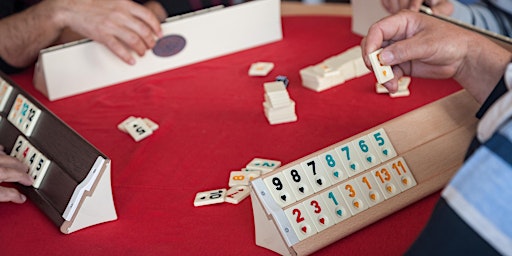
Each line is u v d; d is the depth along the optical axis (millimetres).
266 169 1270
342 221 1076
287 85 1576
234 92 1607
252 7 1773
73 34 1847
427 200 1160
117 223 1167
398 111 1460
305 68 1666
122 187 1266
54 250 1114
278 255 1055
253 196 1046
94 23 1653
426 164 1170
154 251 1088
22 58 1753
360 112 1469
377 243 1071
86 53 1640
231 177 1256
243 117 1487
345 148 1136
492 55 1132
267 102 1456
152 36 1682
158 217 1173
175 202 1212
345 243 1075
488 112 772
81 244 1122
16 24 1732
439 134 1199
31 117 1341
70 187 1157
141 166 1330
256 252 1067
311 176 1091
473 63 1160
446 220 728
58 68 1617
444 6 1693
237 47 1812
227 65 1750
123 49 1649
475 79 1180
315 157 1109
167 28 1701
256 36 1821
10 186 1318
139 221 1167
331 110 1484
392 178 1139
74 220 1138
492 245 702
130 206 1209
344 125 1420
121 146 1408
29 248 1123
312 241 1042
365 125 1415
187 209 1188
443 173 1169
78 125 1510
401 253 1045
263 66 1700
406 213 1134
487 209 701
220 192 1212
